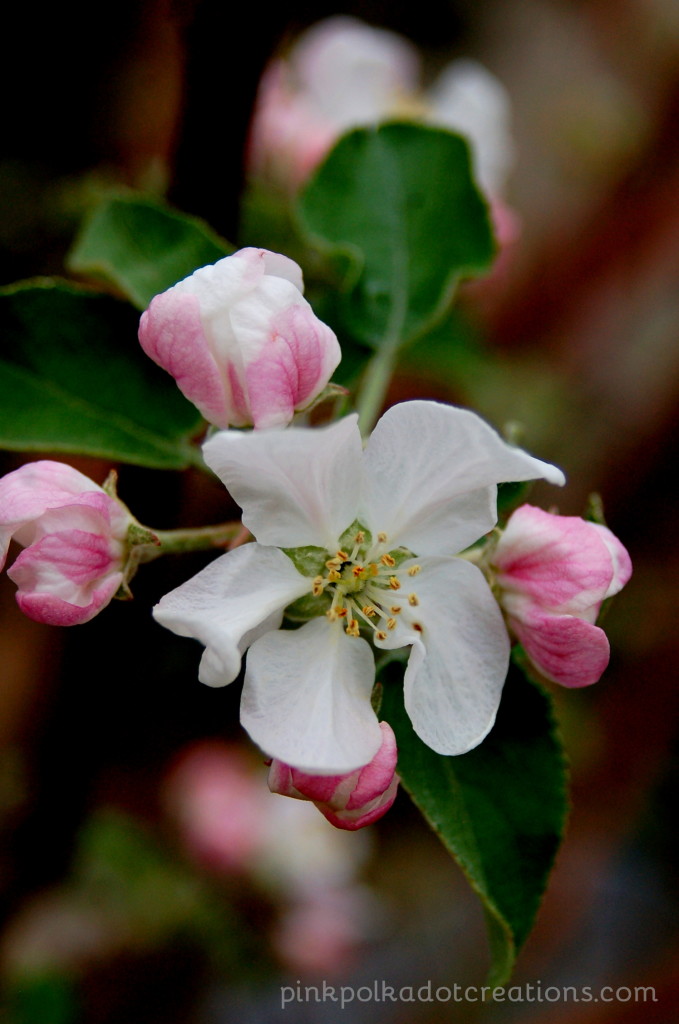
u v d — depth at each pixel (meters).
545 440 0.67
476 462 0.31
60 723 0.39
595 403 0.70
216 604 0.31
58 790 0.40
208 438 0.32
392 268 0.36
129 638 0.37
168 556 0.37
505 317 0.65
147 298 0.34
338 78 0.48
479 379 0.53
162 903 0.54
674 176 0.63
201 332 0.31
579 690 0.65
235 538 0.32
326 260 0.37
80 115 0.48
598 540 0.31
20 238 0.48
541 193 0.83
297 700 0.31
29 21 0.47
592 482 0.67
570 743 0.64
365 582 0.32
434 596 0.32
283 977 0.55
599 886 0.74
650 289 0.70
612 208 0.65
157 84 0.48
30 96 0.48
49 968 0.53
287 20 0.34
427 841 0.69
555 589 0.31
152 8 0.46
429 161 0.37
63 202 0.45
